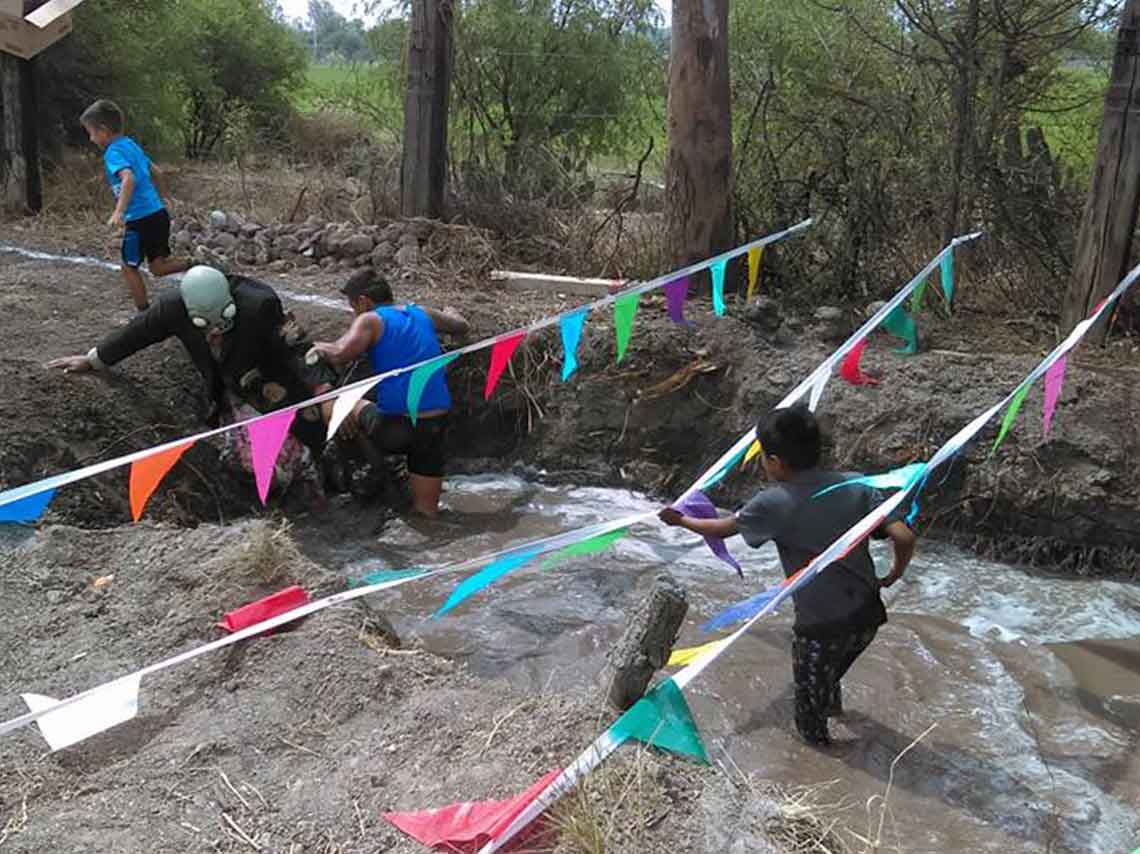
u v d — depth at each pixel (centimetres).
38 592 455
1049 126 971
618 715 380
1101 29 895
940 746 438
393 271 877
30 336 675
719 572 591
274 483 637
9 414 570
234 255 896
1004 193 841
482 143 1123
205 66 1739
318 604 358
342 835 324
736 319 751
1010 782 416
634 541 630
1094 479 618
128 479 582
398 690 400
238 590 452
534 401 736
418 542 617
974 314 840
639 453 723
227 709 386
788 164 900
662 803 337
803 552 409
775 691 471
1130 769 430
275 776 353
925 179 855
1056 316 817
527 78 1271
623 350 477
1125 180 723
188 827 326
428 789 343
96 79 1392
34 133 1019
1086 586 598
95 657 413
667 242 827
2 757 354
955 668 502
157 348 667
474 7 1262
